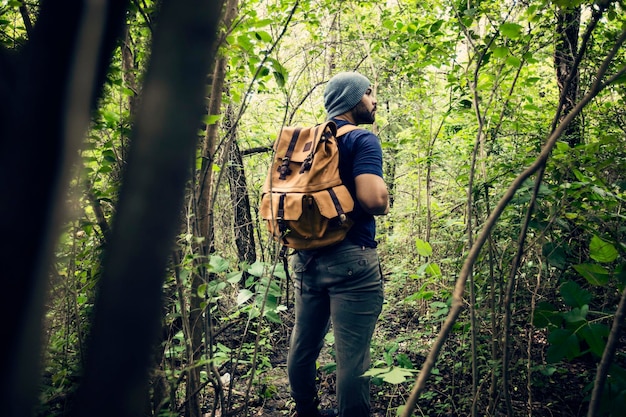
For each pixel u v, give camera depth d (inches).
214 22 13.3
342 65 168.7
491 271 72.6
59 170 12.3
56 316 62.4
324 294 81.0
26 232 12.2
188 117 12.8
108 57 14.3
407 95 159.3
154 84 12.7
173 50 12.8
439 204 151.0
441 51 102.0
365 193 74.6
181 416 73.2
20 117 12.1
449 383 97.9
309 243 74.8
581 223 67.6
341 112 84.5
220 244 144.6
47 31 12.2
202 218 67.2
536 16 72.1
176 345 74.9
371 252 78.0
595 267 52.1
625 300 38.0
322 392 106.4
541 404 88.2
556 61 106.0
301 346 84.0
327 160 74.7
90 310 60.6
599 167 63.5
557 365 97.0
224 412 66.0
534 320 57.5
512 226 79.2
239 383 104.3
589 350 49.1
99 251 60.5
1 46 13.2
